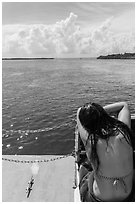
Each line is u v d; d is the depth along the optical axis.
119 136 1.81
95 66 58.84
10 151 13.41
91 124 1.83
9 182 4.68
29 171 5.00
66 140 14.77
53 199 4.21
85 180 2.15
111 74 43.69
